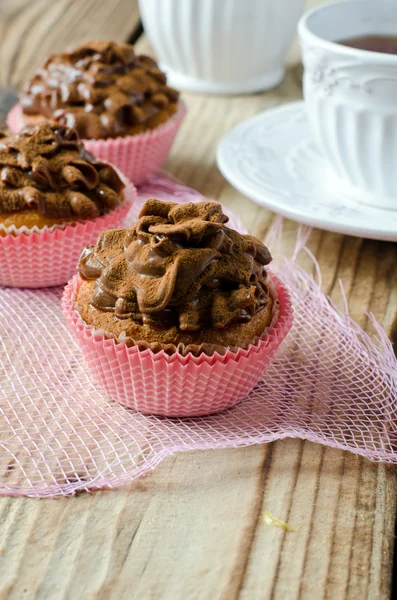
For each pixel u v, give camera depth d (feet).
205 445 1.15
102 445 1.17
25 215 1.36
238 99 1.90
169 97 1.65
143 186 1.64
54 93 1.58
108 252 1.22
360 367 1.29
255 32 1.81
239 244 1.21
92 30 2.11
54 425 1.19
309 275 1.44
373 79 1.34
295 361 1.30
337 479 1.14
